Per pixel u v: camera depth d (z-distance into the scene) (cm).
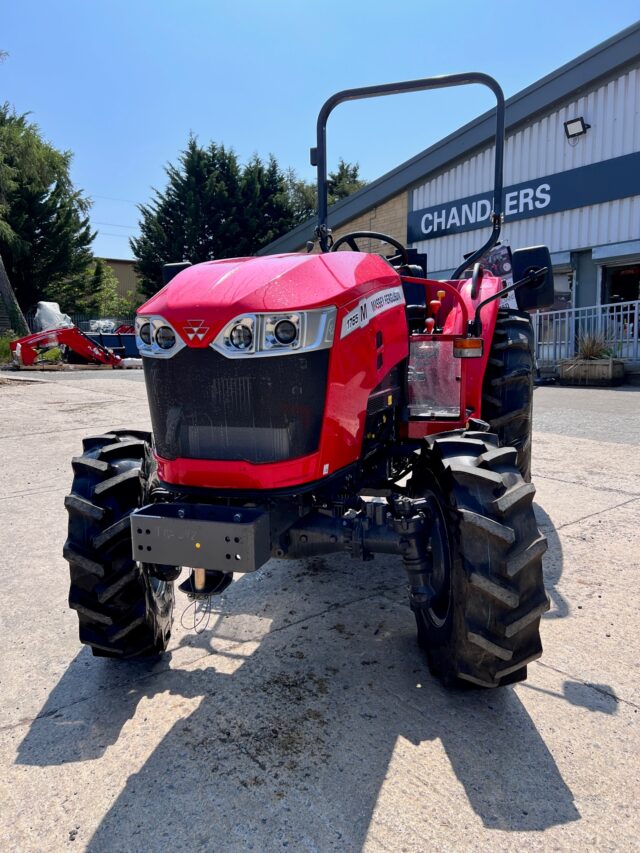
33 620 303
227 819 178
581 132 1249
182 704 232
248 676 249
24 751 210
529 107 1310
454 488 212
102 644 244
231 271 223
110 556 236
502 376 383
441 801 182
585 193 1266
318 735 212
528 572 208
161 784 192
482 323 356
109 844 171
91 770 200
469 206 1472
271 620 295
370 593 321
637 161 1188
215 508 212
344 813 178
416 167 1547
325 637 277
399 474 331
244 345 205
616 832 170
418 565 227
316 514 238
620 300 1282
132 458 257
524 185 1360
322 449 218
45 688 247
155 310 219
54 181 3033
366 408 247
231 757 203
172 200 3272
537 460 546
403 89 323
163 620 268
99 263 3441
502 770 194
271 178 3431
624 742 205
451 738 208
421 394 322
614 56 1180
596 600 299
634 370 1166
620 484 472
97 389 1187
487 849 165
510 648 207
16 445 689
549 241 1338
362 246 1741
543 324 1324
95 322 2852
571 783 188
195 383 214
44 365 1830
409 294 370
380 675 246
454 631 217
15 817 182
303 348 208
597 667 247
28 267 3038
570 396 977
